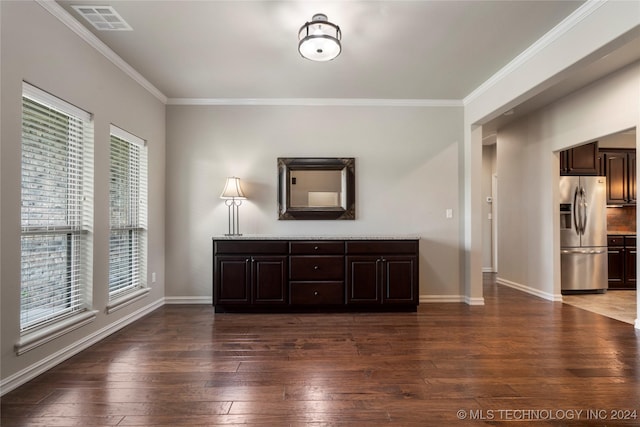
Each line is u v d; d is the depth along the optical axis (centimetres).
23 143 223
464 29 268
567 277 472
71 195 267
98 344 284
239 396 200
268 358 255
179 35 277
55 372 231
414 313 378
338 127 432
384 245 379
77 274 276
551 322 343
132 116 346
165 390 207
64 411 185
